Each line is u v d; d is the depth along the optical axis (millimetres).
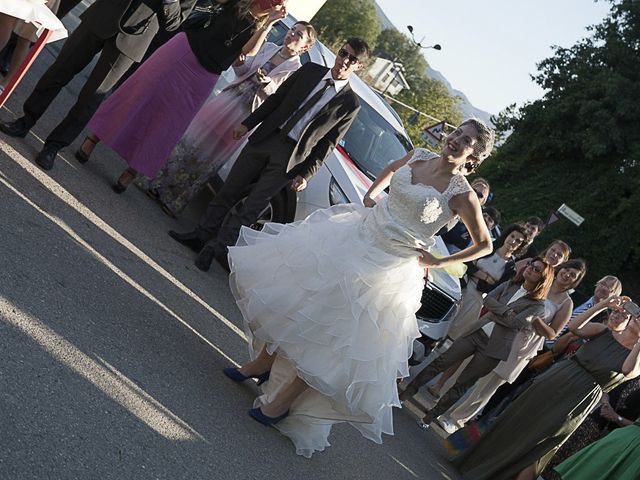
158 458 3945
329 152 6816
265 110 6945
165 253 6633
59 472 3307
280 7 6887
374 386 4715
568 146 29062
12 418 3416
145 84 6887
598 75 29203
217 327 6004
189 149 7531
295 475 4824
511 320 7527
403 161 5156
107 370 4305
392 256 4719
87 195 6520
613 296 6836
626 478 6164
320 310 4656
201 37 6930
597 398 6633
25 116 6508
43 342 4098
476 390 8078
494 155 31625
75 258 5246
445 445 7523
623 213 26609
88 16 6316
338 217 5039
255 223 7551
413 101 56406
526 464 6758
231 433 4691
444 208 4707
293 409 5059
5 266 4508
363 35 83312
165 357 4938
